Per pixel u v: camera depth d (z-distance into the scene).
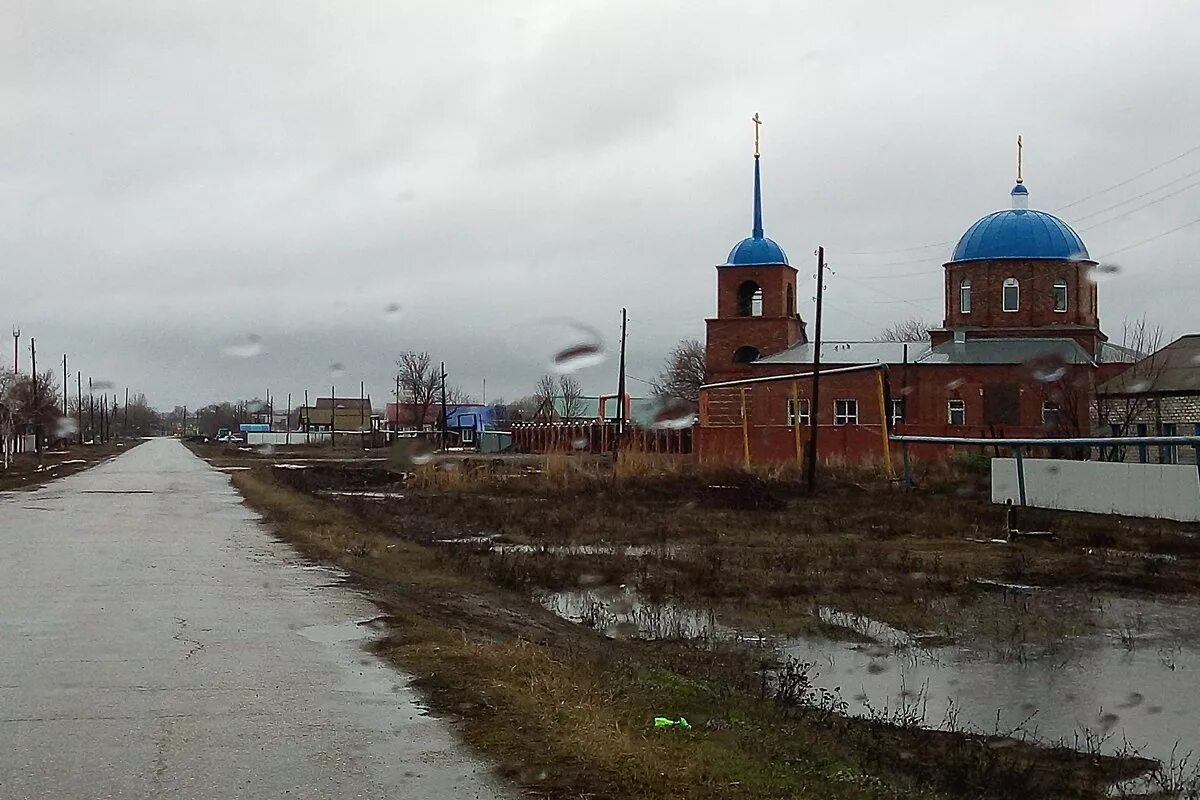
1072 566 20.83
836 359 60.25
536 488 39.84
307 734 7.82
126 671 9.93
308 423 121.31
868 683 12.00
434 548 22.39
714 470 40.88
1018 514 29.14
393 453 72.62
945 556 22.66
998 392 56.22
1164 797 8.30
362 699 8.87
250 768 7.02
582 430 68.69
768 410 59.72
